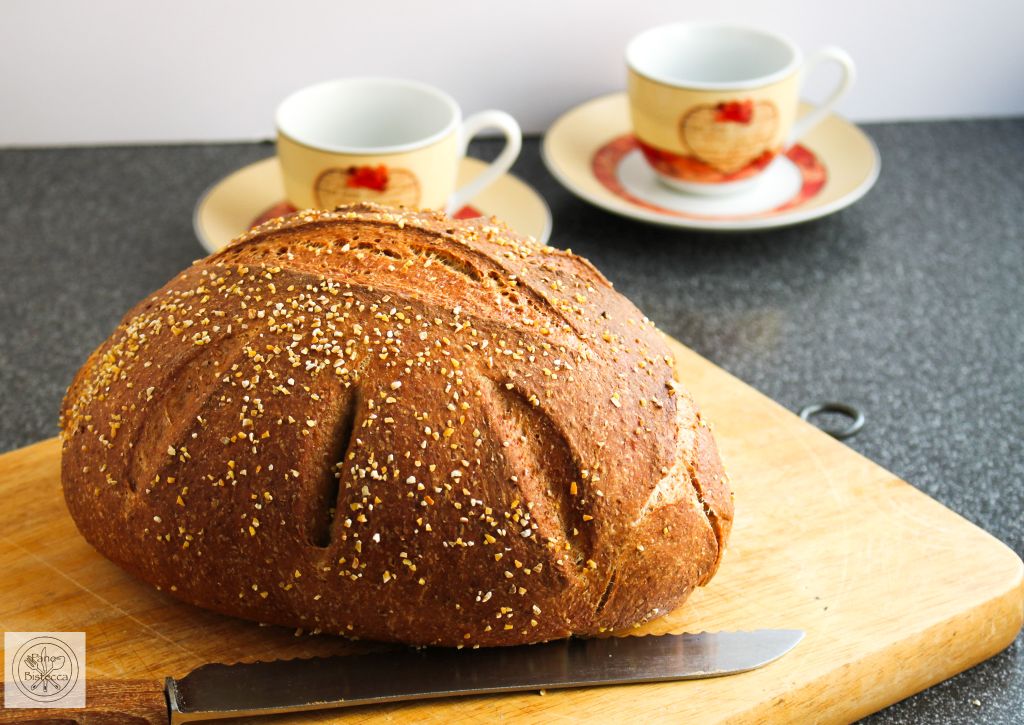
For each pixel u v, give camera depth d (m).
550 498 0.50
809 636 0.52
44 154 0.85
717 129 0.73
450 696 0.50
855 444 0.63
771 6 0.87
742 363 0.68
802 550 0.56
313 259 0.52
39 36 0.83
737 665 0.51
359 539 0.49
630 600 0.51
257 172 0.75
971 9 0.88
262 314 0.50
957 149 0.88
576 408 0.50
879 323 0.71
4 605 0.53
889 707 0.53
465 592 0.49
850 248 0.77
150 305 0.53
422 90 0.72
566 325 0.51
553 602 0.50
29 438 0.63
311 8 0.83
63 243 0.76
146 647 0.51
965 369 0.68
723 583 0.54
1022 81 0.91
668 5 0.86
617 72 0.87
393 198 0.70
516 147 0.73
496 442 0.49
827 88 0.90
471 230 0.54
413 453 0.49
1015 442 0.64
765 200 0.77
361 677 0.50
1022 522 0.59
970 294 0.74
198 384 0.50
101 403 0.52
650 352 0.52
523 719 0.49
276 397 0.49
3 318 0.70
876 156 0.78
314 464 0.49
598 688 0.50
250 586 0.50
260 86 0.86
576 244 0.77
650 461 0.50
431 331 0.50
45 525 0.56
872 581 0.54
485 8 0.84
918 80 0.90
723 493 0.52
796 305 0.72
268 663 0.50
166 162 0.85
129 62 0.84
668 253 0.76
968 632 0.53
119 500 0.51
